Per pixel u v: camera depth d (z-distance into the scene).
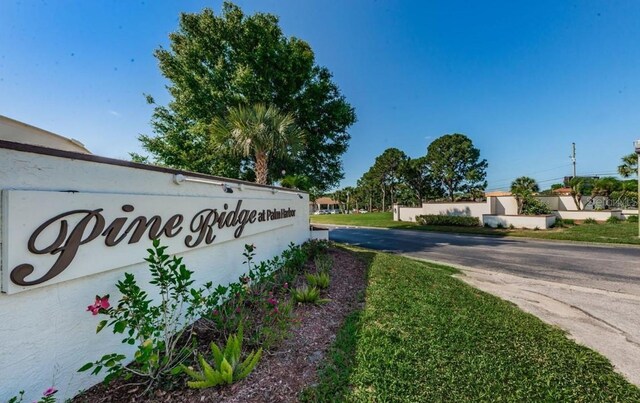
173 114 12.55
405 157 37.16
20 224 1.61
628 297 5.02
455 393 2.19
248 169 12.42
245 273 4.48
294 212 7.68
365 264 6.90
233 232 4.13
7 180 1.58
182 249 3.03
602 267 7.41
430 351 2.79
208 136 11.13
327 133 13.62
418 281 5.41
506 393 2.22
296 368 2.40
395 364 2.53
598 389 2.31
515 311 4.09
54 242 1.78
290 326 3.08
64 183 1.88
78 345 1.96
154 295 2.65
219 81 11.37
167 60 11.70
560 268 7.42
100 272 2.11
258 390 2.07
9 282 1.55
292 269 5.44
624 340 3.30
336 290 4.67
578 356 2.80
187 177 3.11
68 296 1.90
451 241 13.37
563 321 3.88
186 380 2.10
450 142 27.47
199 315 3.08
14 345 1.60
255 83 11.34
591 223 18.16
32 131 3.79
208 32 11.45
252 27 11.56
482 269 7.45
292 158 9.34
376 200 53.78
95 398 1.90
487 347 2.92
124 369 2.02
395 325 3.38
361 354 2.68
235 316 3.00
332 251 8.32
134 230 2.41
